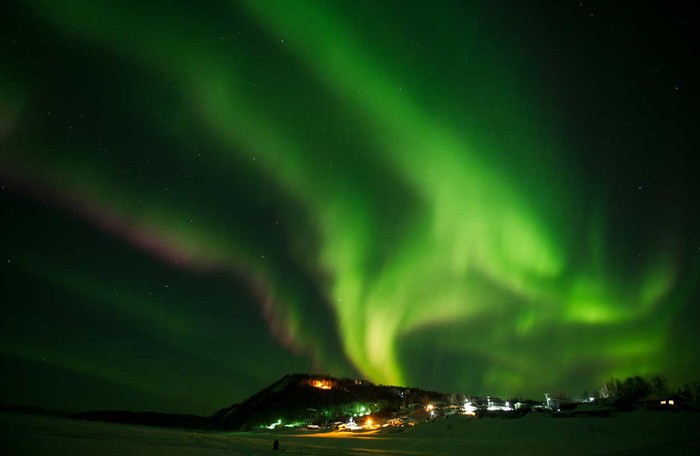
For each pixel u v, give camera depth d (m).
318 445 48.66
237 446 46.12
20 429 45.16
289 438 64.12
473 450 37.75
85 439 39.97
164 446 39.41
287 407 120.75
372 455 35.91
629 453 28.67
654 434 35.38
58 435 42.00
